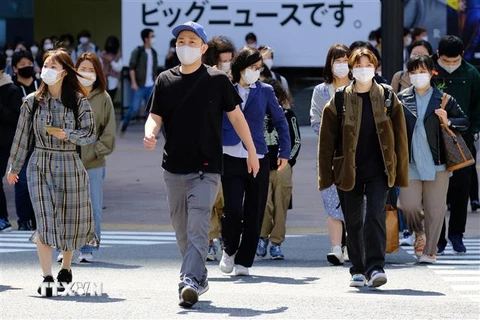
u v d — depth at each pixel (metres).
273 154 18.61
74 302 14.18
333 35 39.28
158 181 30.33
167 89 13.98
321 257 19.56
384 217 15.37
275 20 39.41
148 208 26.48
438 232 18.33
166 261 18.98
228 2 39.47
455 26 39.78
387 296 14.87
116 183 29.98
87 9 47.88
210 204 13.92
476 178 25.62
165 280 16.64
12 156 15.02
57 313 13.35
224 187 16.69
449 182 19.69
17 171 15.09
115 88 41.72
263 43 39.44
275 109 17.23
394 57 23.33
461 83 19.73
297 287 15.82
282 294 14.98
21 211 23.48
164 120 14.11
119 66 41.59
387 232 17.84
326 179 15.56
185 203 14.20
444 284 16.17
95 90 18.28
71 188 14.95
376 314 13.37
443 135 17.92
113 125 18.41
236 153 16.48
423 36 36.47
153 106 14.10
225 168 16.56
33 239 15.01
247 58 16.70
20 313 13.35
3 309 13.63
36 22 47.81
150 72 39.06
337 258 18.27
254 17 39.47
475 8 39.56
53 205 14.87
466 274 17.23
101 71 18.28
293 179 30.33
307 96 41.16
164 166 14.13
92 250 18.81
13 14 45.97
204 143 13.88
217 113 14.02
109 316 13.15
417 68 17.75
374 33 36.94
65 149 14.92
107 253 20.12
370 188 15.32
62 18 48.00
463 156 17.91
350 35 39.22
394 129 15.34
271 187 19.02
